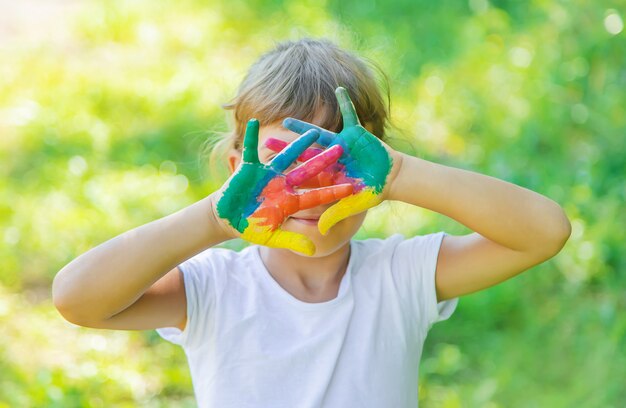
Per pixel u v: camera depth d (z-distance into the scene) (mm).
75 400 3523
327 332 2131
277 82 2201
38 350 3934
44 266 4625
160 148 5910
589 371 3697
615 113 5438
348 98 1964
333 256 2211
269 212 1865
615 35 5926
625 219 4594
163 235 1927
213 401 2104
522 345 3932
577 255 4363
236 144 2350
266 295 2172
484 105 6031
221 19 8008
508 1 7527
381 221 4652
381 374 2141
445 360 3789
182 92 6473
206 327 2146
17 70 6953
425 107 6043
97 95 6516
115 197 5191
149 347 3975
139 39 7715
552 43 6328
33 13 8438
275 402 2078
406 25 7441
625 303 4133
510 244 2051
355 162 1953
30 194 5258
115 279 1920
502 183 2027
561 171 5090
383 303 2199
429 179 1976
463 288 2240
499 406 3572
